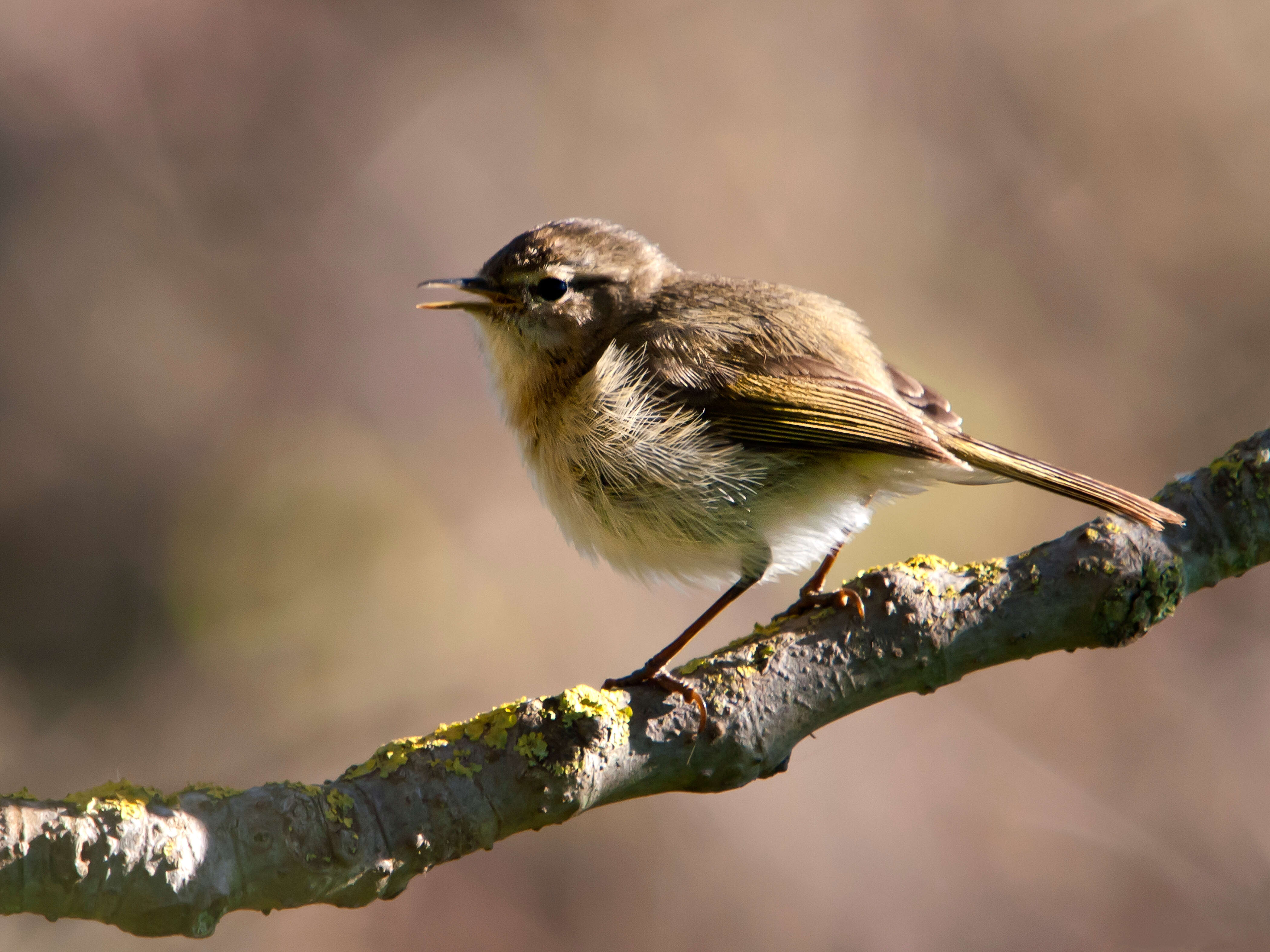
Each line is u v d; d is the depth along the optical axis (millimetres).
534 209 16422
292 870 4246
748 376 6734
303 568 13328
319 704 12711
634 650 13031
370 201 16188
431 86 16672
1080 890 12242
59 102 15422
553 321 7215
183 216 15594
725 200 16391
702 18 17047
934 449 6398
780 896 12234
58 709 12680
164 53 15938
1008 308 15844
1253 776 12914
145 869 3967
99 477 14055
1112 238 15914
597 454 6715
